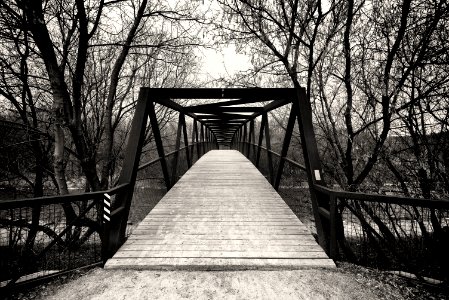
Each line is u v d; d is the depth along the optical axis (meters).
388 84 5.03
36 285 2.86
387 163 5.50
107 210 3.36
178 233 4.21
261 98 5.33
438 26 4.80
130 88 8.25
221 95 5.05
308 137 4.48
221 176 8.81
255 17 5.50
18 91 6.27
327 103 6.11
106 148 6.64
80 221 5.33
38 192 6.94
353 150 5.57
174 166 7.72
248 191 6.84
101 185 6.62
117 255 3.49
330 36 5.35
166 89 5.06
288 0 5.31
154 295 2.71
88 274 3.12
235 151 21.47
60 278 3.01
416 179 5.34
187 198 6.19
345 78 5.69
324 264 3.32
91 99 7.26
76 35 5.78
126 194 4.08
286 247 3.75
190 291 2.79
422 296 2.74
